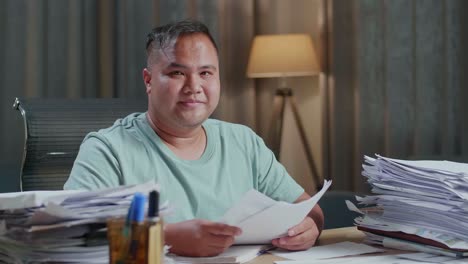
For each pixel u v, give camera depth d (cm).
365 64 352
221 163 148
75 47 363
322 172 378
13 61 354
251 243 122
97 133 141
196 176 142
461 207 114
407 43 338
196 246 112
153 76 139
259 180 155
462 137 321
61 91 361
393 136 342
